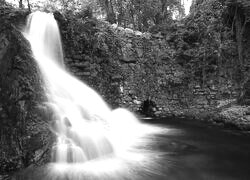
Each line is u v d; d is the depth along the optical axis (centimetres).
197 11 1706
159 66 1557
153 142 872
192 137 972
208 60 1527
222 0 1577
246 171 636
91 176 578
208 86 1511
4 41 707
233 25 1518
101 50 1389
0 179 554
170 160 699
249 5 1378
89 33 1352
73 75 1262
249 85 1338
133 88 1480
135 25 1945
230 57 1500
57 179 557
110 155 705
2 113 625
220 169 646
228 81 1475
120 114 1287
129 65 1489
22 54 737
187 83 1548
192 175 606
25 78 699
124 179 571
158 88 1534
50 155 617
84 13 1404
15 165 594
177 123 1282
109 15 1877
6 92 644
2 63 664
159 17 1952
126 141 852
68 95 981
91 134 711
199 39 1594
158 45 1589
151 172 613
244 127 1095
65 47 1263
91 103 1117
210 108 1461
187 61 1583
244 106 1271
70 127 716
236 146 855
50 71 989
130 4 1908
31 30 1120
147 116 1519
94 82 1336
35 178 558
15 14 1156
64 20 1267
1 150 597
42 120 673
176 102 1533
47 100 768
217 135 1012
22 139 618
